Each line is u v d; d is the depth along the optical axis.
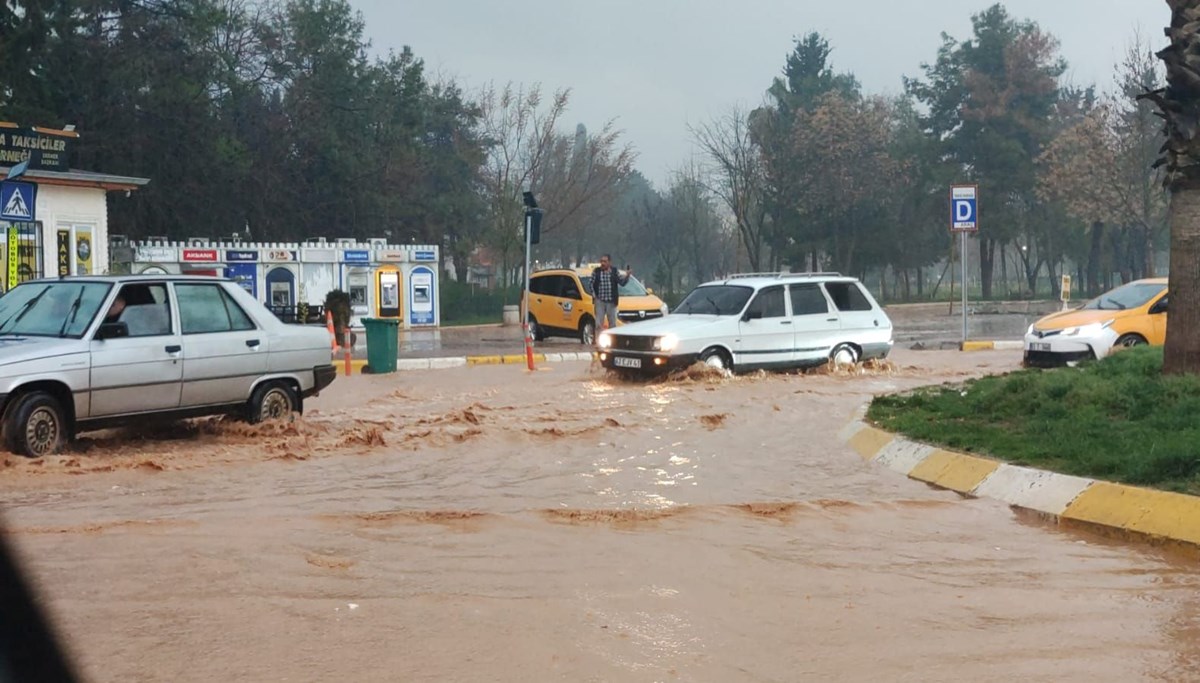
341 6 75.88
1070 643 6.42
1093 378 14.27
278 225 71.06
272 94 74.06
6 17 52.09
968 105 95.75
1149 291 24.77
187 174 61.88
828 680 5.76
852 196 88.25
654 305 38.75
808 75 100.69
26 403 12.78
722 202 99.75
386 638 6.25
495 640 6.26
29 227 33.66
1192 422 11.45
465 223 85.69
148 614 6.57
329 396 21.12
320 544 8.49
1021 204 98.00
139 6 60.91
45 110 53.75
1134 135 73.69
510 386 23.02
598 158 82.75
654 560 8.21
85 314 13.85
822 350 24.73
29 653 5.90
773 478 12.07
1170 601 7.33
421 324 57.56
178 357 14.34
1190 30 13.35
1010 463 11.23
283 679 5.57
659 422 16.50
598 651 6.12
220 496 10.68
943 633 6.59
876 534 9.34
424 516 9.62
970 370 25.34
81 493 10.80
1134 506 9.34
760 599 7.26
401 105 80.00
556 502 10.52
